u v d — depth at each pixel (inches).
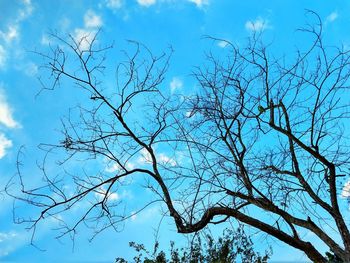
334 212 300.5
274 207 301.9
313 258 298.0
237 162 300.8
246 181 300.2
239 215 299.9
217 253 347.9
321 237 297.0
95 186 306.5
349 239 291.6
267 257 369.4
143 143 307.3
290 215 303.1
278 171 313.6
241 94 302.5
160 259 406.9
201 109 303.7
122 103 306.0
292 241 299.6
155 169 305.0
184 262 353.7
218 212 299.0
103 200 306.8
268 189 305.7
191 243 296.8
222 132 301.6
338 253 290.4
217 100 303.4
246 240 350.6
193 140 301.7
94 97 305.9
